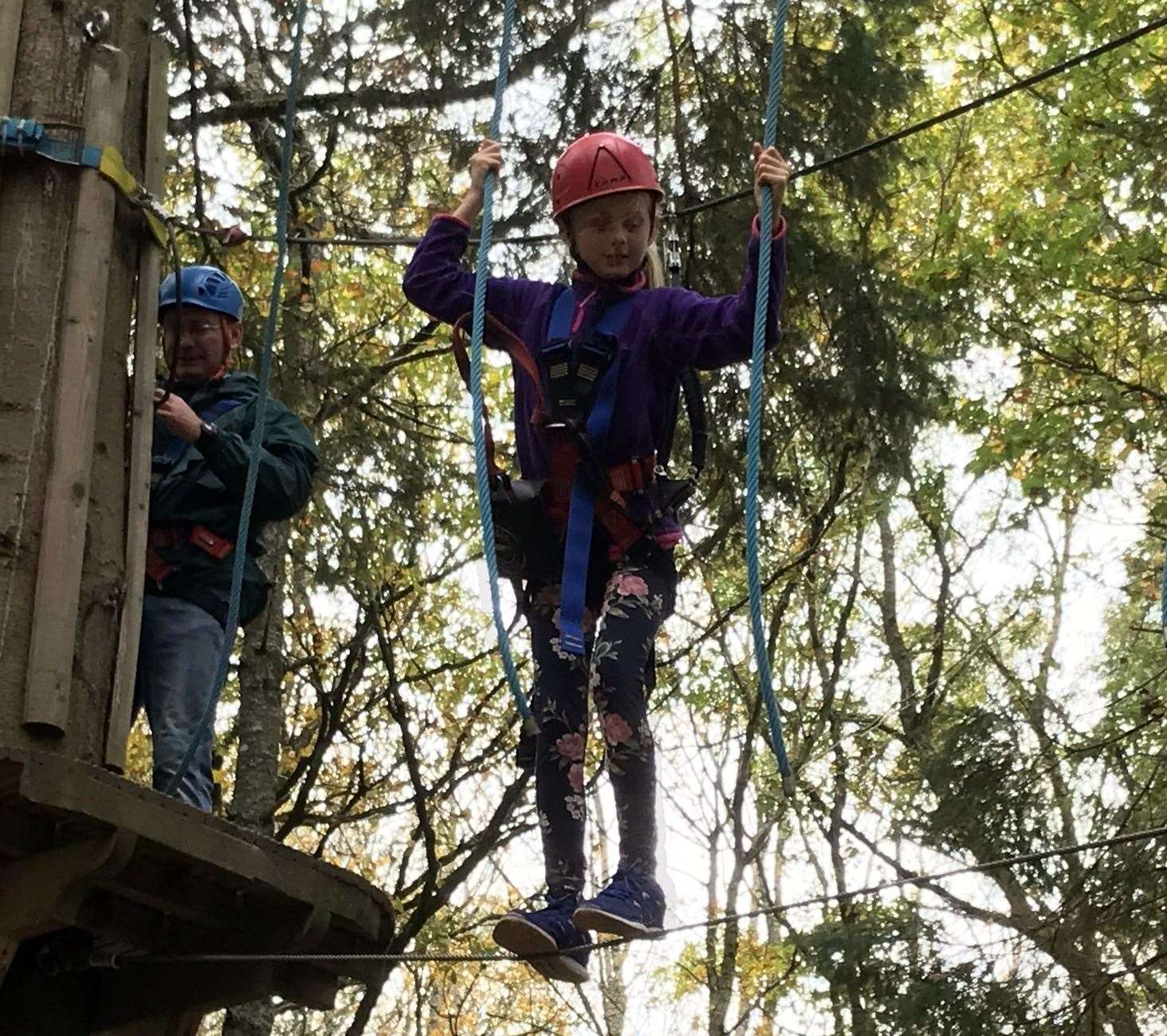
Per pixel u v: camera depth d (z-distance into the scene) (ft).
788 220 31.30
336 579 30.68
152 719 14.03
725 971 48.55
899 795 50.47
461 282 13.00
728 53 30.83
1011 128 48.21
